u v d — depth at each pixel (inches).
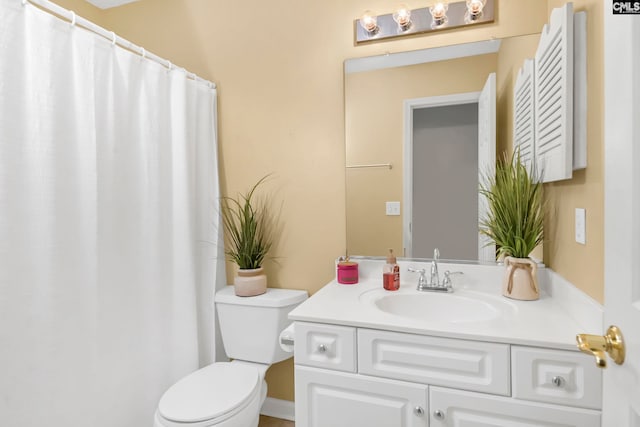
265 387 69.6
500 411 40.3
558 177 44.2
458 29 62.7
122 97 56.4
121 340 56.1
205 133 74.1
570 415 38.0
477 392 41.4
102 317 53.1
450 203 64.0
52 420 45.4
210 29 78.8
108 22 87.5
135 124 58.9
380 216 67.8
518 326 42.6
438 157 64.2
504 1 60.1
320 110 71.0
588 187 40.7
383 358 45.2
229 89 77.6
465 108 62.6
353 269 64.1
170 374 64.9
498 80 60.6
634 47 20.0
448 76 63.2
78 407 48.6
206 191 74.2
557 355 38.2
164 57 82.8
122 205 56.5
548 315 46.0
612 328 22.5
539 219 54.4
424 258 65.6
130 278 57.9
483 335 40.6
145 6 84.0
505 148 60.4
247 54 76.0
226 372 60.7
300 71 72.1
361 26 67.2
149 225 61.3
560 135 43.8
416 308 57.2
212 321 74.0
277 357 67.5
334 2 69.3
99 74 52.5
